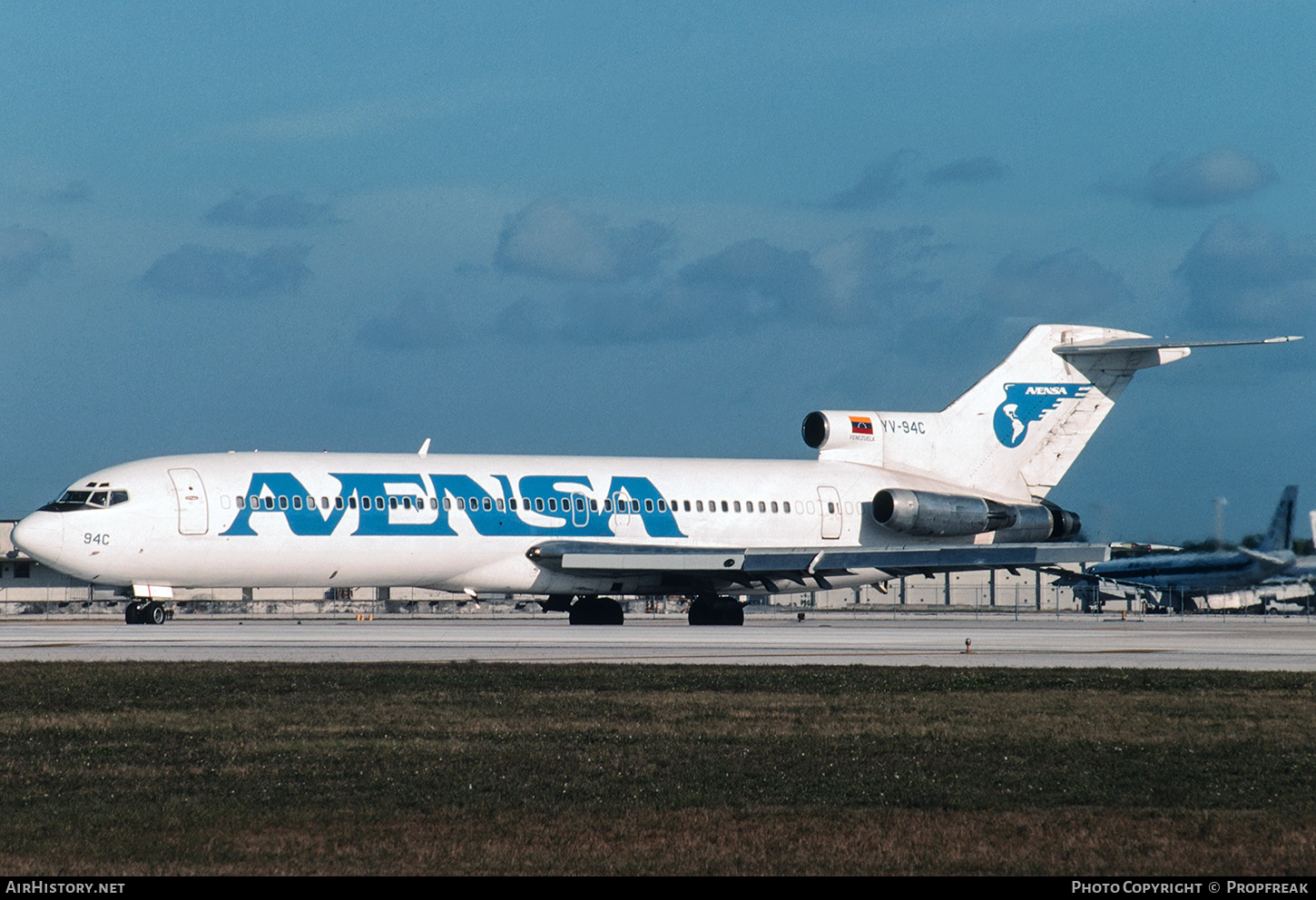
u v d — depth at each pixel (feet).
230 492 620.90
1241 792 219.20
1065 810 204.85
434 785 220.64
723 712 305.94
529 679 369.71
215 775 228.43
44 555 597.93
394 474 654.53
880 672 397.60
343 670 388.57
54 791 214.48
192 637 559.79
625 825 193.26
